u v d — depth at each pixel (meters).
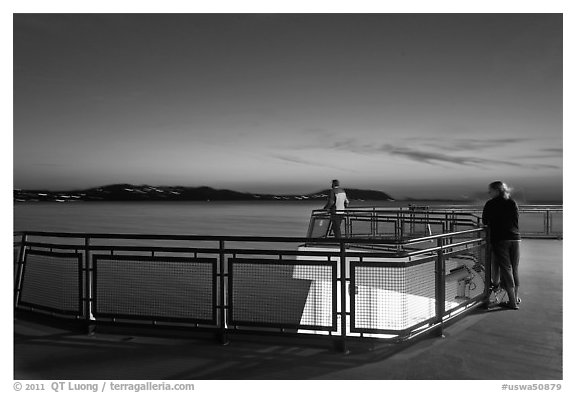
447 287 6.92
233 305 5.46
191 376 4.56
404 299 5.23
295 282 5.38
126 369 4.73
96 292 5.84
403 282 5.22
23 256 6.63
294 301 5.39
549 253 13.09
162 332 5.75
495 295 7.49
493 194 7.36
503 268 7.11
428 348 5.30
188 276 5.61
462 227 10.39
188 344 5.42
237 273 5.45
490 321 6.37
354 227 14.97
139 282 5.78
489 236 7.21
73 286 6.20
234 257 5.45
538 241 16.44
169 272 5.67
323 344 5.36
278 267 5.39
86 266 5.86
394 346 5.35
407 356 5.06
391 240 5.07
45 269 6.41
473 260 7.30
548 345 5.40
